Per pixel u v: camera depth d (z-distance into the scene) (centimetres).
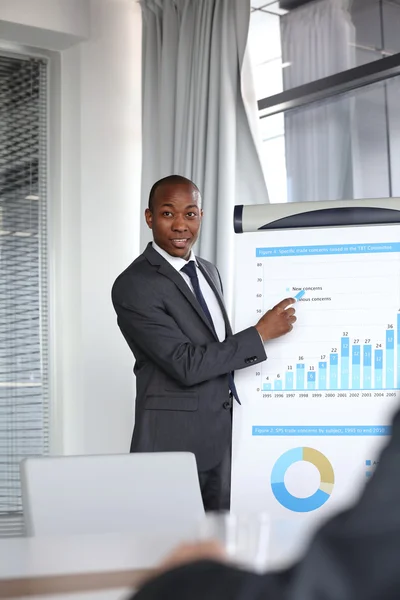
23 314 495
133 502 207
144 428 298
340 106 454
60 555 142
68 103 494
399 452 48
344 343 283
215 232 455
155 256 311
